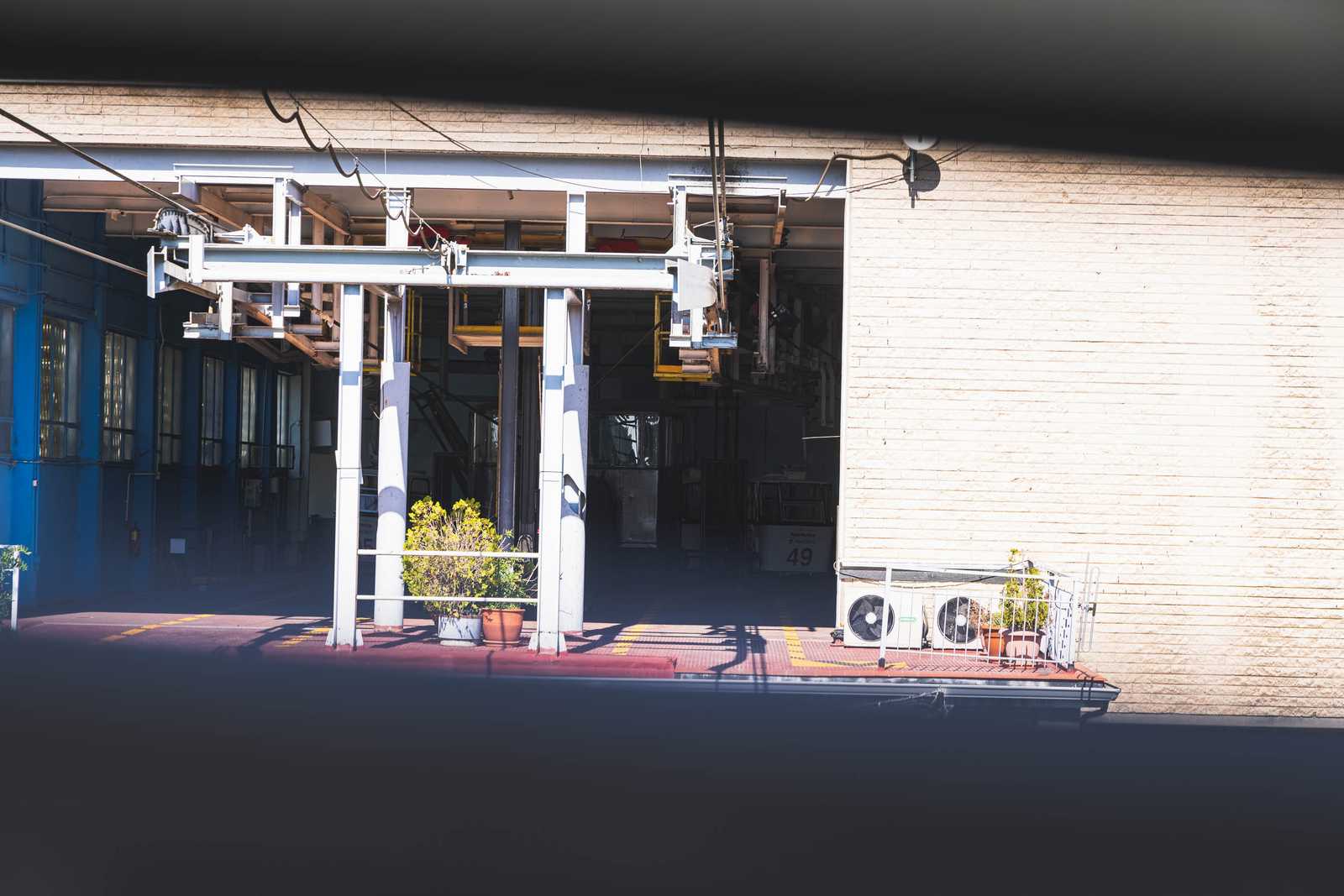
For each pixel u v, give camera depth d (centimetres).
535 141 1586
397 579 1617
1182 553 1524
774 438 3516
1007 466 1535
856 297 1548
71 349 2169
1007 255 1545
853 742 1185
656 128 1579
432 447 3594
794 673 1340
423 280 1387
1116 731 1404
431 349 3494
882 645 1370
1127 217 1541
